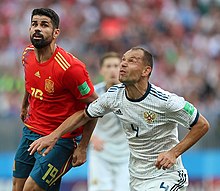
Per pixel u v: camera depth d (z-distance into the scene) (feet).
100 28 209.46
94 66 185.57
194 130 72.84
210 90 192.13
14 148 143.02
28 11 207.82
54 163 78.89
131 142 75.77
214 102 188.24
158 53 203.31
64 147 79.46
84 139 79.20
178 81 192.85
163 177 75.20
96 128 104.83
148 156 75.31
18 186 82.69
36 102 78.59
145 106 73.05
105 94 75.00
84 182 135.85
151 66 73.41
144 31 209.46
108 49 199.93
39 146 73.97
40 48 75.41
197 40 214.28
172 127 74.43
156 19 216.95
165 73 196.34
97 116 76.02
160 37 209.97
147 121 73.51
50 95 77.05
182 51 208.23
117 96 74.23
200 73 199.72
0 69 177.17
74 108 78.54
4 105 167.22
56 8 211.61
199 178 145.69
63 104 77.77
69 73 75.31
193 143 72.79
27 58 77.87
